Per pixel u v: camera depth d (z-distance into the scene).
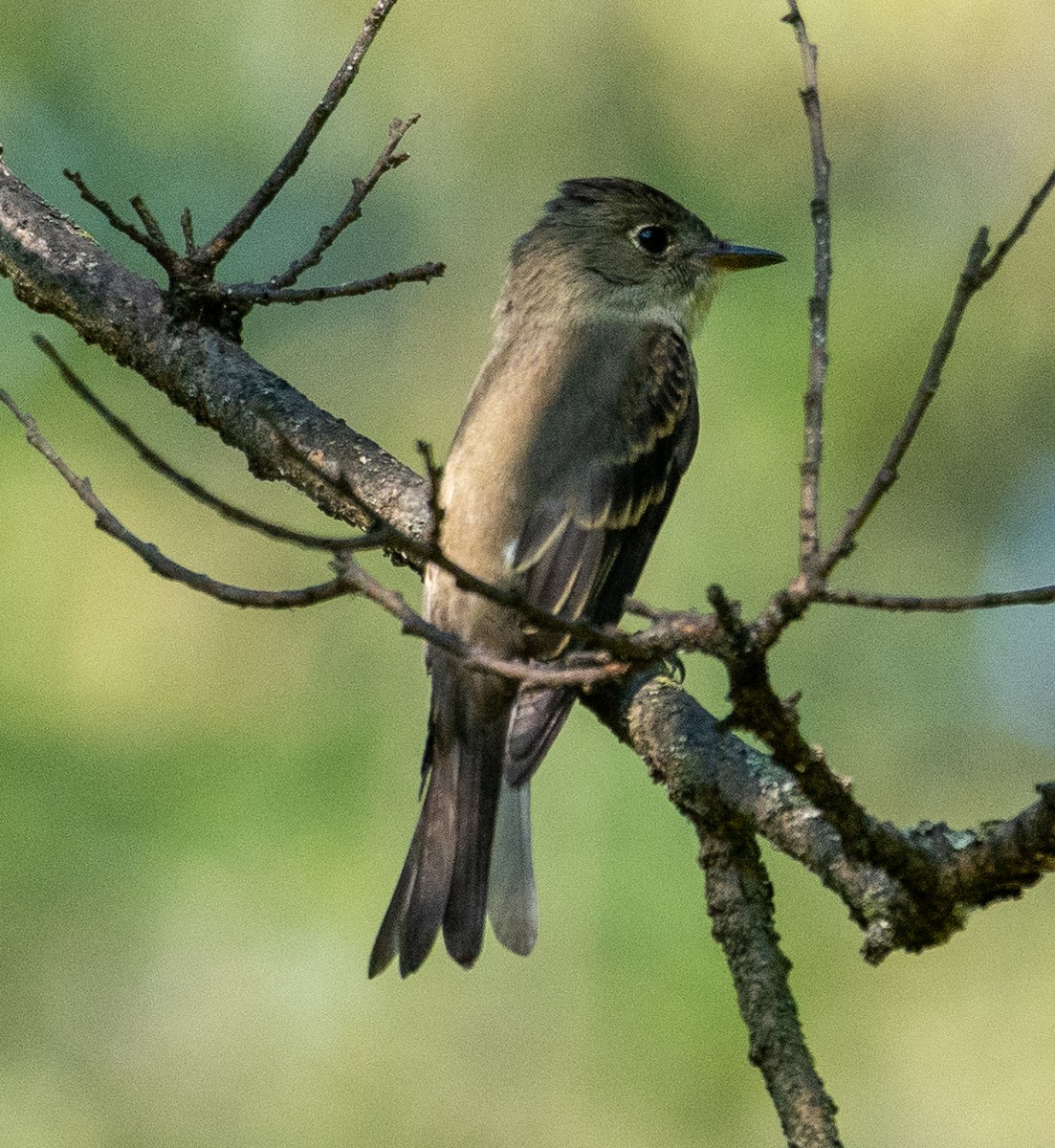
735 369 11.91
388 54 14.18
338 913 10.80
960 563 13.05
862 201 13.12
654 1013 10.34
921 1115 11.32
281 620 12.03
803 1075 6.21
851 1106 11.24
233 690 11.80
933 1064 11.40
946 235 13.12
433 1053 10.66
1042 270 13.27
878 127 13.32
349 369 14.18
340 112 14.27
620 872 10.44
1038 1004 11.58
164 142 13.98
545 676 4.93
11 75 13.77
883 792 12.70
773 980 6.39
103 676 11.78
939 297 12.86
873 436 12.36
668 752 6.78
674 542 11.53
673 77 13.63
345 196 14.27
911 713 12.80
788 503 11.59
